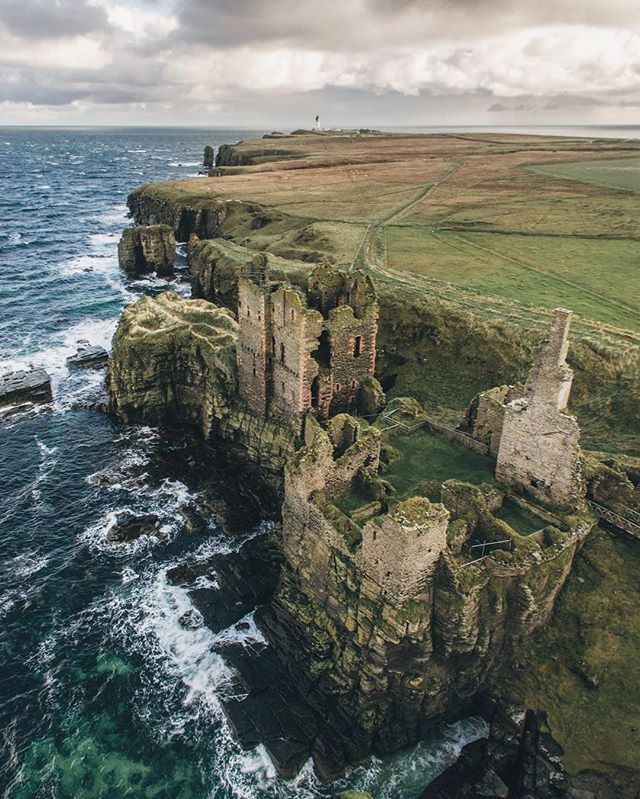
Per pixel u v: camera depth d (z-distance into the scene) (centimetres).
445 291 8519
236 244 12494
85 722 3853
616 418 5766
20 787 3506
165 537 5356
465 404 6519
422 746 3659
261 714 3809
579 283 8775
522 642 3691
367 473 4278
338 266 9862
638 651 3575
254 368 5784
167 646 4334
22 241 15875
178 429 6988
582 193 15538
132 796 3475
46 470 6219
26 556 5131
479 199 15538
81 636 4428
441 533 3328
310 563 4094
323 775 3509
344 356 5462
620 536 4116
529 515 4053
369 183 19188
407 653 3478
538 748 3319
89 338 9469
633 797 3081
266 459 5788
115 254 15088
